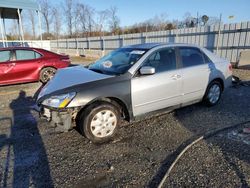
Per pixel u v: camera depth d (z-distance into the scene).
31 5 15.05
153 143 3.44
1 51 7.21
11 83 7.35
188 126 4.05
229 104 5.29
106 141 3.54
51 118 3.36
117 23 39.88
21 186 2.52
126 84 3.60
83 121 3.37
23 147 3.39
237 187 2.42
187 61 4.45
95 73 3.87
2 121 4.46
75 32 46.41
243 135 3.64
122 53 4.38
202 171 2.71
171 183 2.50
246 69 10.18
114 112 3.57
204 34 12.41
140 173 2.70
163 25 30.81
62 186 2.50
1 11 17.66
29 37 46.41
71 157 3.09
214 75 4.86
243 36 10.52
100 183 2.54
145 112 3.92
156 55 4.04
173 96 4.20
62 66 8.15
